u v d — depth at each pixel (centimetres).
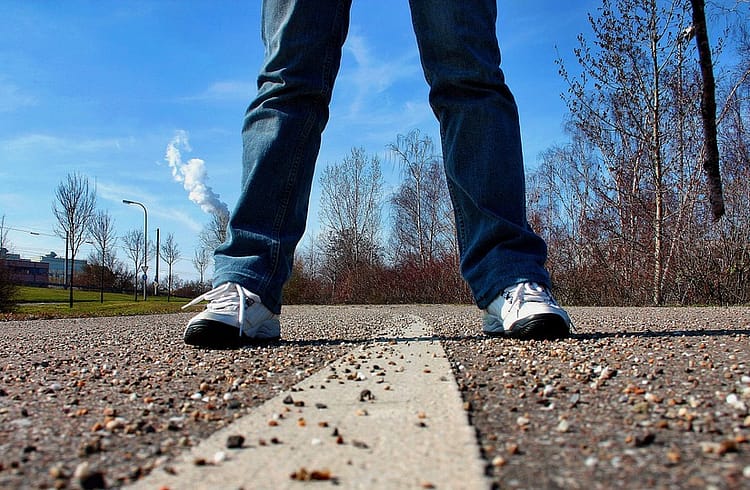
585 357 183
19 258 6612
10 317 823
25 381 159
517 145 273
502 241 266
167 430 103
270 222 265
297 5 267
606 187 1277
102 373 173
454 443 89
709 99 163
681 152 1228
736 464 77
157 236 4812
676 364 164
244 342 248
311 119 272
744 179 1139
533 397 124
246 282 251
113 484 74
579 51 1269
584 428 97
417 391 132
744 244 1064
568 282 1273
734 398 116
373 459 82
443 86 273
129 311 1183
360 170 3212
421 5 275
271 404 121
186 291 5069
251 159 268
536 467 78
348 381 148
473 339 255
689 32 171
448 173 279
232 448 89
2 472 79
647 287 1165
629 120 1279
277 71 269
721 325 329
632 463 78
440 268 1909
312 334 319
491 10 278
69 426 106
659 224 1134
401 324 433
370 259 3052
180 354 219
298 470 78
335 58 278
